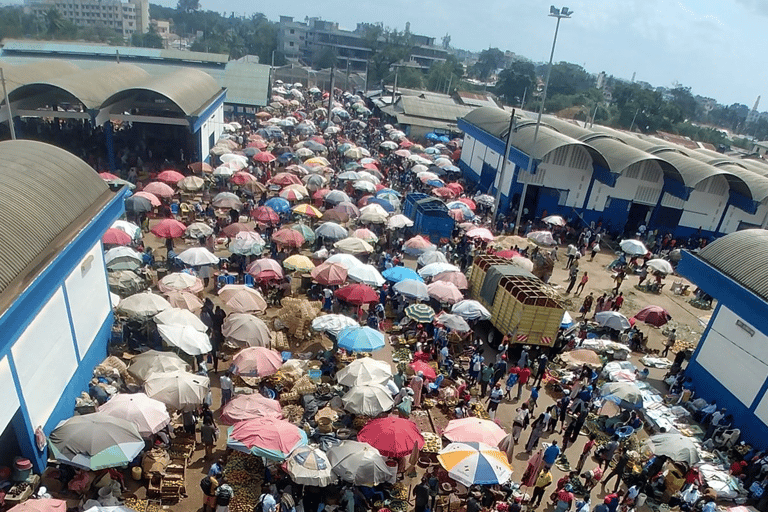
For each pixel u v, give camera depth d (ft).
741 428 67.97
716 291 75.05
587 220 150.82
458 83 441.68
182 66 234.99
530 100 438.40
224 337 70.23
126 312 65.82
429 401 67.21
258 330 64.23
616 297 100.89
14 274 45.75
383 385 59.31
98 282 65.26
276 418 51.85
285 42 598.34
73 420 45.65
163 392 52.01
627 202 149.59
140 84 157.69
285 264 84.33
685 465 57.26
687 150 180.55
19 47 225.15
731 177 136.67
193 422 55.36
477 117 188.96
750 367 68.28
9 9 448.24
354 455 47.67
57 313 52.65
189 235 93.30
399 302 87.15
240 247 87.20
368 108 297.53
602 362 74.84
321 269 81.61
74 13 615.98
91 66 221.05
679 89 581.53
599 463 61.52
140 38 531.09
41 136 148.87
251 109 227.61
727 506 57.26
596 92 460.55
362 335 65.77
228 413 52.54
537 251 112.98
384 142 192.95
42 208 54.65
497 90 450.71
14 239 48.24
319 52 554.87
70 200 60.18
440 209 116.06
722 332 73.92
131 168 137.49
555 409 65.21
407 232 119.14
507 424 66.03
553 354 81.51
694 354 78.54
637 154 139.54
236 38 534.78
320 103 301.22
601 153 139.33
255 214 103.71
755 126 622.13
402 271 86.63
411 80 420.36
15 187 53.88
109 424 45.09
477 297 92.32
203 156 154.81
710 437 67.56
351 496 47.52
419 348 76.07
